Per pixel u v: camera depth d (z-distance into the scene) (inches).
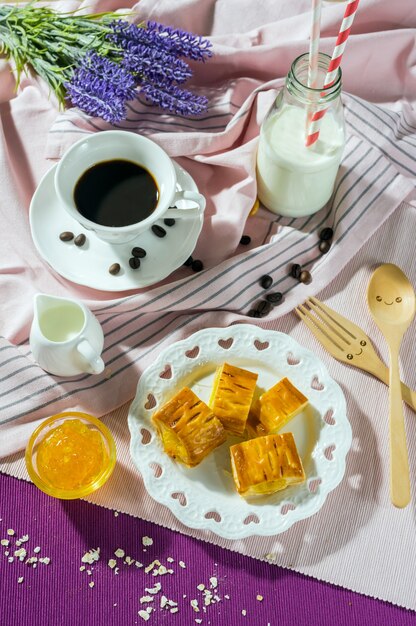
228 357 28.5
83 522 27.7
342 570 27.2
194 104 30.1
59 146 30.2
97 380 28.8
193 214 28.7
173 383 28.2
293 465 26.4
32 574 27.3
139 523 27.8
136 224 27.4
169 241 29.6
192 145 30.7
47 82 31.0
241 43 32.7
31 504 27.9
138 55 29.8
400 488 27.2
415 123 32.4
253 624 27.1
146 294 29.1
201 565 27.5
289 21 32.4
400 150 31.7
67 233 29.3
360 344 29.2
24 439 27.9
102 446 27.7
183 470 27.3
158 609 27.1
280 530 26.5
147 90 30.0
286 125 28.9
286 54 31.9
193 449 26.6
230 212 30.5
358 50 32.0
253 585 27.4
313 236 30.8
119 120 29.5
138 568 27.4
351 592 27.4
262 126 29.2
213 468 27.5
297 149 28.6
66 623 26.9
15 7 30.9
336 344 29.3
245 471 26.3
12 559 27.4
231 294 29.5
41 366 27.9
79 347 26.6
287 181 29.2
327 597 27.4
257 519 27.6
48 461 27.3
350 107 31.9
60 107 30.9
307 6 33.1
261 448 26.5
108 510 27.9
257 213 31.4
